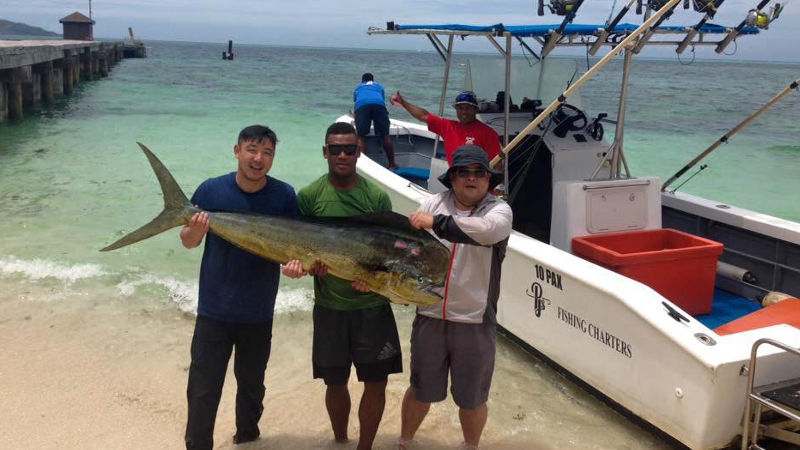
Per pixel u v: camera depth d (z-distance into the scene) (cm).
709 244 471
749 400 329
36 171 1122
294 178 1147
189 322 539
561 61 577
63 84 2648
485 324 322
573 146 542
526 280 464
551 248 456
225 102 2419
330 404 348
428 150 938
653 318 362
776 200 1120
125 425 384
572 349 430
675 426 357
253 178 306
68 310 552
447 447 371
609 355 399
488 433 391
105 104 2270
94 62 3675
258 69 5316
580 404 427
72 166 1171
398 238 288
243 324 317
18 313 542
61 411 397
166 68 4944
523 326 477
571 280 419
